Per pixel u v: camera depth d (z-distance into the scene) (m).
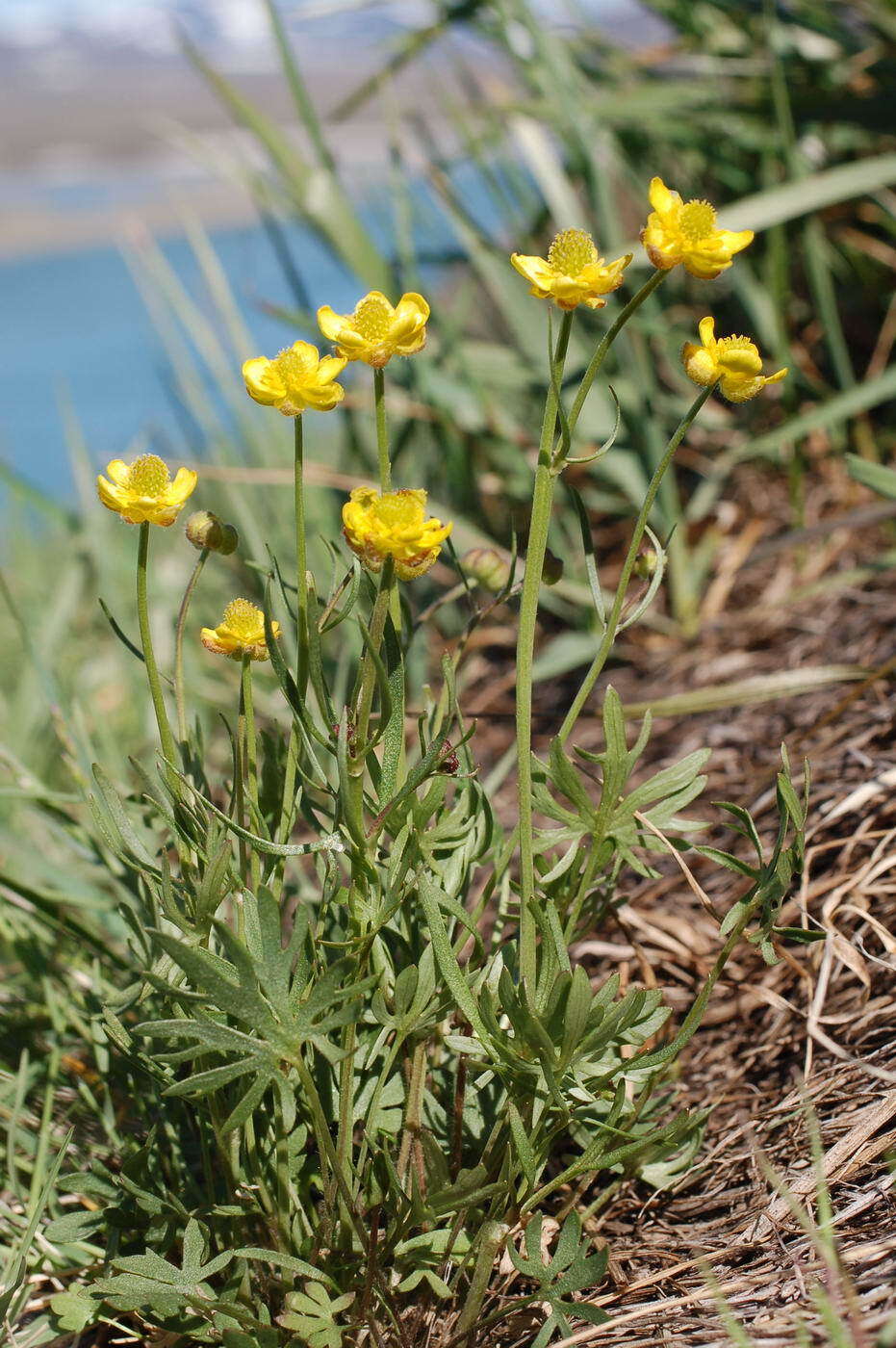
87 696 1.36
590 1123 0.84
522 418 1.51
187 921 0.81
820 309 1.35
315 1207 0.85
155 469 0.81
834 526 1.14
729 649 1.25
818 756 0.99
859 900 0.91
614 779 0.83
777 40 1.34
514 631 1.41
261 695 1.30
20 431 4.75
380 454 0.80
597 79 1.61
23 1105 0.91
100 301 7.91
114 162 17.33
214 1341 0.83
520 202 1.52
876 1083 0.87
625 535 1.49
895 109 1.44
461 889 0.85
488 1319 0.82
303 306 1.43
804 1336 0.78
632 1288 0.84
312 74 28.39
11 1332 0.84
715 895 0.96
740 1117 0.89
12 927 0.94
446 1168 0.81
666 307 1.48
